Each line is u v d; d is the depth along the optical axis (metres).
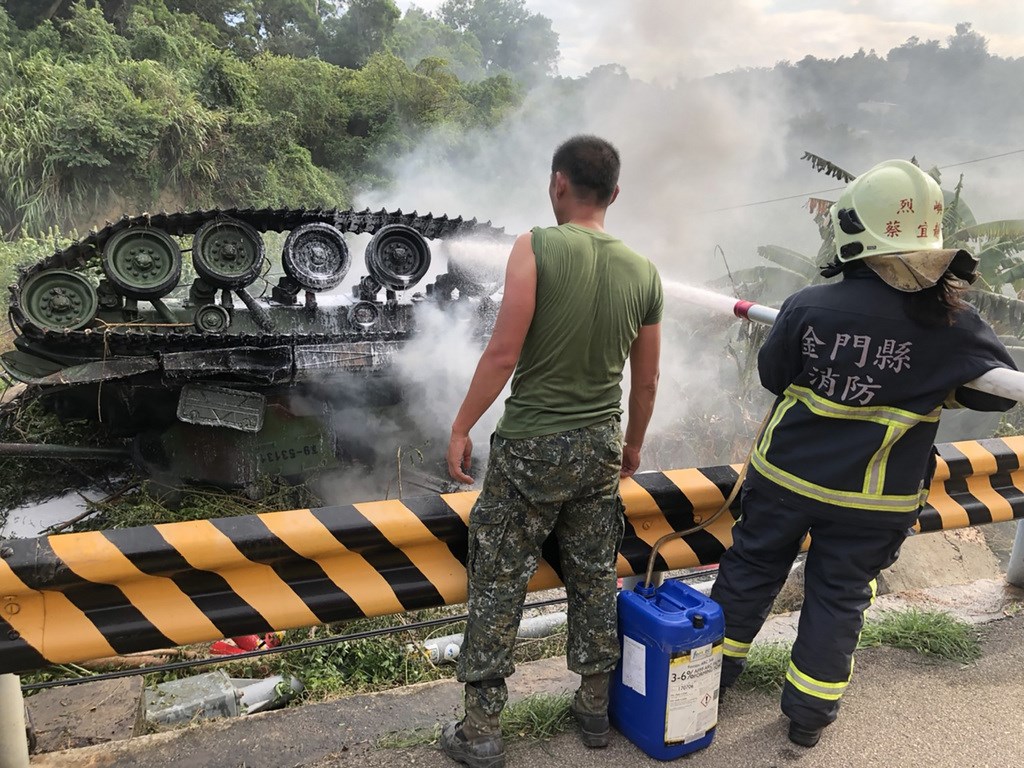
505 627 2.27
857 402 2.23
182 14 33.03
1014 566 3.77
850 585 2.39
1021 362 8.58
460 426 2.20
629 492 2.70
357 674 4.18
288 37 47.44
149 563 2.17
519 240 2.15
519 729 2.57
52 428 7.14
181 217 6.54
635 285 2.19
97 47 25.00
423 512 2.47
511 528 2.23
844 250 2.26
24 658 2.13
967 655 3.10
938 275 2.10
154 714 3.49
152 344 6.20
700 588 4.75
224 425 6.17
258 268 6.63
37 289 6.15
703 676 2.39
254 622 2.33
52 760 2.49
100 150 20.53
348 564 2.44
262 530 2.29
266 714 2.79
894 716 2.70
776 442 2.40
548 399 2.17
